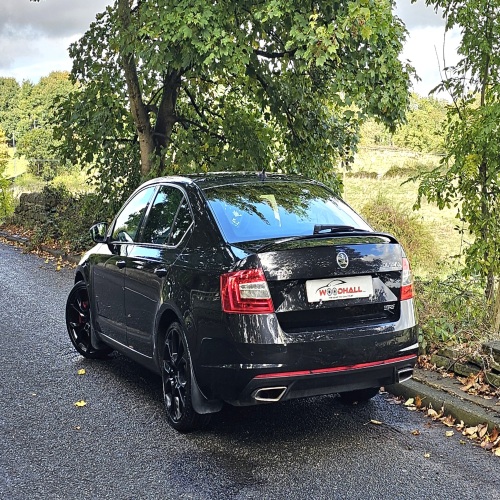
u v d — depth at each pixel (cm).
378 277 488
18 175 5753
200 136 1357
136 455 475
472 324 665
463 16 725
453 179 745
